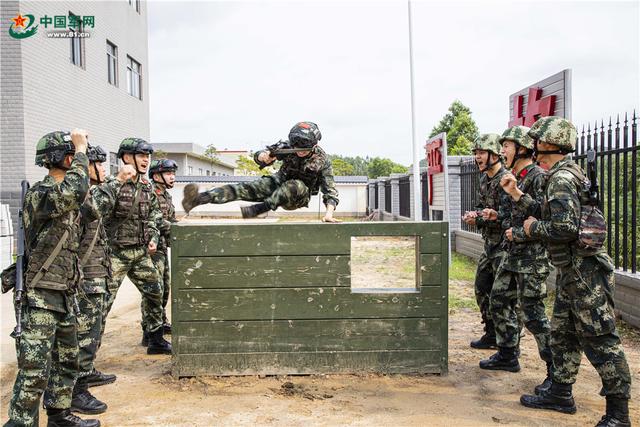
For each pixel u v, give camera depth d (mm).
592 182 3385
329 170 4543
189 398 3988
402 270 10688
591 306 3359
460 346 5395
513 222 4352
